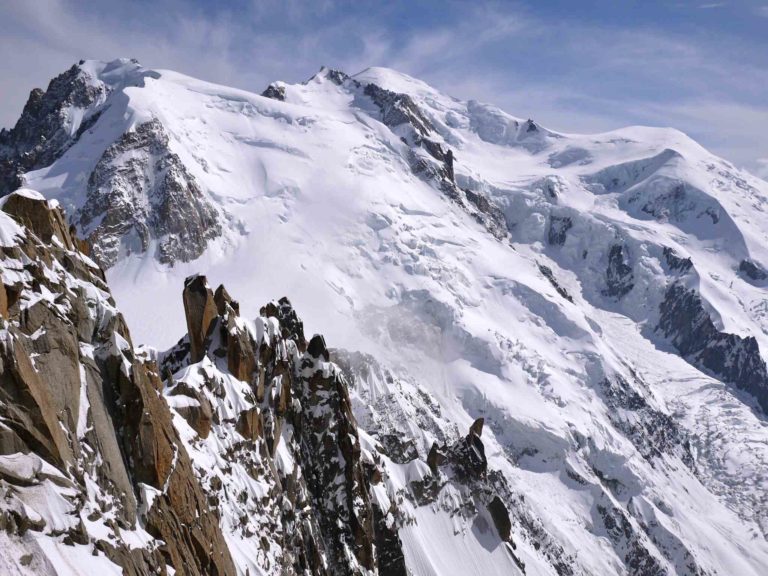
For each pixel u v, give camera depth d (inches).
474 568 4894.2
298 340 4188.0
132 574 1657.2
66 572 1449.3
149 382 2053.4
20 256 1711.4
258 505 2822.3
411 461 5108.3
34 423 1561.3
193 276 3213.6
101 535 1609.3
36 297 1696.6
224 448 2792.8
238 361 3189.0
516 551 5556.1
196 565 2060.8
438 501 5064.0
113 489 1774.1
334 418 3860.7
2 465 1476.4
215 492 2564.0
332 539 3668.8
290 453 3528.5
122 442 1927.9
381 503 4192.9
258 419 3115.2
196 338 3184.1
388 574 4097.0
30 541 1437.0
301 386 3858.3
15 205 1850.4
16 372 1536.7
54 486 1542.8
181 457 2146.9
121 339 1950.1
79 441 1715.1
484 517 5329.7
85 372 1830.7
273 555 2748.5
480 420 5620.1
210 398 2839.6
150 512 1897.1
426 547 4658.0
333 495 3750.0
